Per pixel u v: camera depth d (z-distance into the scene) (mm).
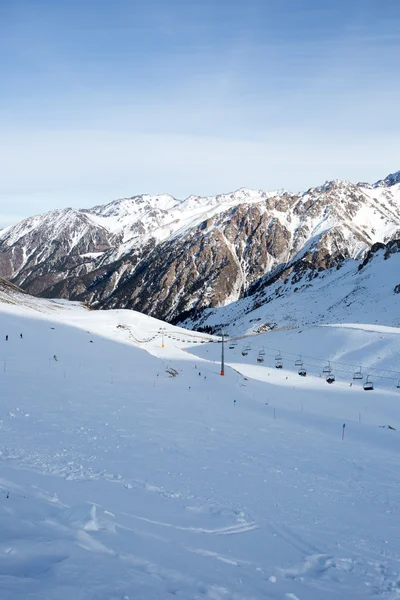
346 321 117562
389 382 61844
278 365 75438
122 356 52469
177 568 7703
